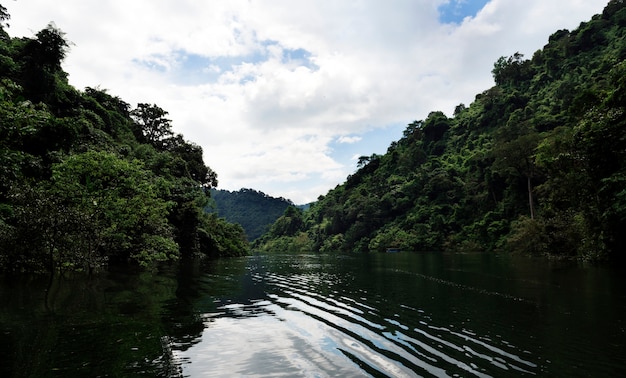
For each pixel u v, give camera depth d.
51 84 35.56
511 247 48.34
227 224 65.44
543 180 59.94
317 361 6.86
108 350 7.13
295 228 148.50
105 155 21.92
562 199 33.62
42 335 7.98
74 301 11.89
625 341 8.00
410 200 97.75
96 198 20.58
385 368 6.50
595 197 25.61
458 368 6.50
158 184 32.56
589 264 25.58
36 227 15.19
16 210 15.30
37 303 11.38
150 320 9.74
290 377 6.07
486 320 10.02
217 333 8.76
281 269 28.50
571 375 6.18
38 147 14.26
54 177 18.25
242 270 27.03
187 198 43.75
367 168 139.62
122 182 22.78
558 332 8.75
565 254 33.28
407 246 79.12
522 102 104.56
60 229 15.68
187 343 7.94
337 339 8.33
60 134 14.29
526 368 6.48
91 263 18.95
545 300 12.74
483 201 72.75
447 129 130.75
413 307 12.00
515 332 8.80
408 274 23.27
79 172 20.81
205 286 17.31
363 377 6.07
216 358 6.98
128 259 28.30
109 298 12.77
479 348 7.63
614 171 23.52
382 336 8.55
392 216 101.38
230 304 12.62
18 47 35.34
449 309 11.58
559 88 88.19
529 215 59.69
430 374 6.21
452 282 18.38
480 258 38.91
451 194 87.44
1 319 9.28
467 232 70.75
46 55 34.06
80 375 5.88
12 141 12.08
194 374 6.15
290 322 9.95
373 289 16.42
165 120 61.69
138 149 47.00
